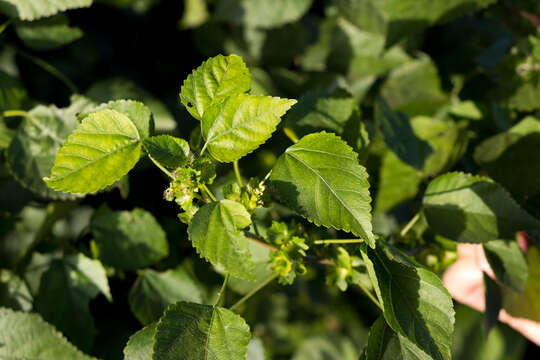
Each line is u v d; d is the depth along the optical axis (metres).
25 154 0.92
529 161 0.94
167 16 1.11
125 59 1.12
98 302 0.98
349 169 0.83
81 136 0.83
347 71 1.06
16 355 0.90
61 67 1.04
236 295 0.95
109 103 0.85
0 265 1.00
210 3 1.07
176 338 0.82
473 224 0.89
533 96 0.98
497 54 1.01
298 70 1.10
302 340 1.64
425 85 1.04
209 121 0.84
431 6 0.95
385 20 1.01
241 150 0.83
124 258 0.95
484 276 0.93
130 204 0.99
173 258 0.97
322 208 0.83
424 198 0.91
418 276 0.85
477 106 1.00
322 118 0.90
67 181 0.83
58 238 0.99
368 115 1.05
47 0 0.93
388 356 0.85
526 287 0.94
